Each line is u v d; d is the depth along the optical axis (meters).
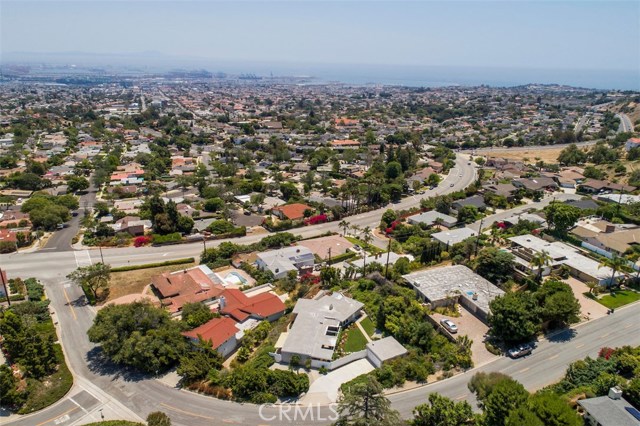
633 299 86.00
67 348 74.88
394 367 67.12
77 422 58.75
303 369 68.88
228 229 129.50
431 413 52.94
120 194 165.25
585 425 53.97
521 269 96.88
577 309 75.44
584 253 104.62
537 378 64.69
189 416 59.50
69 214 138.38
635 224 126.50
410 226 128.38
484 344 73.19
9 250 113.06
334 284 96.25
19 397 61.53
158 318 75.31
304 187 171.50
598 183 171.38
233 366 70.19
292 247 112.38
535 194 159.12
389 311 78.88
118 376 67.88
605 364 64.12
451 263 103.44
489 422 51.53
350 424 52.03
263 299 86.19
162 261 108.62
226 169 198.00
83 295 92.50
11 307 81.69
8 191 165.25
